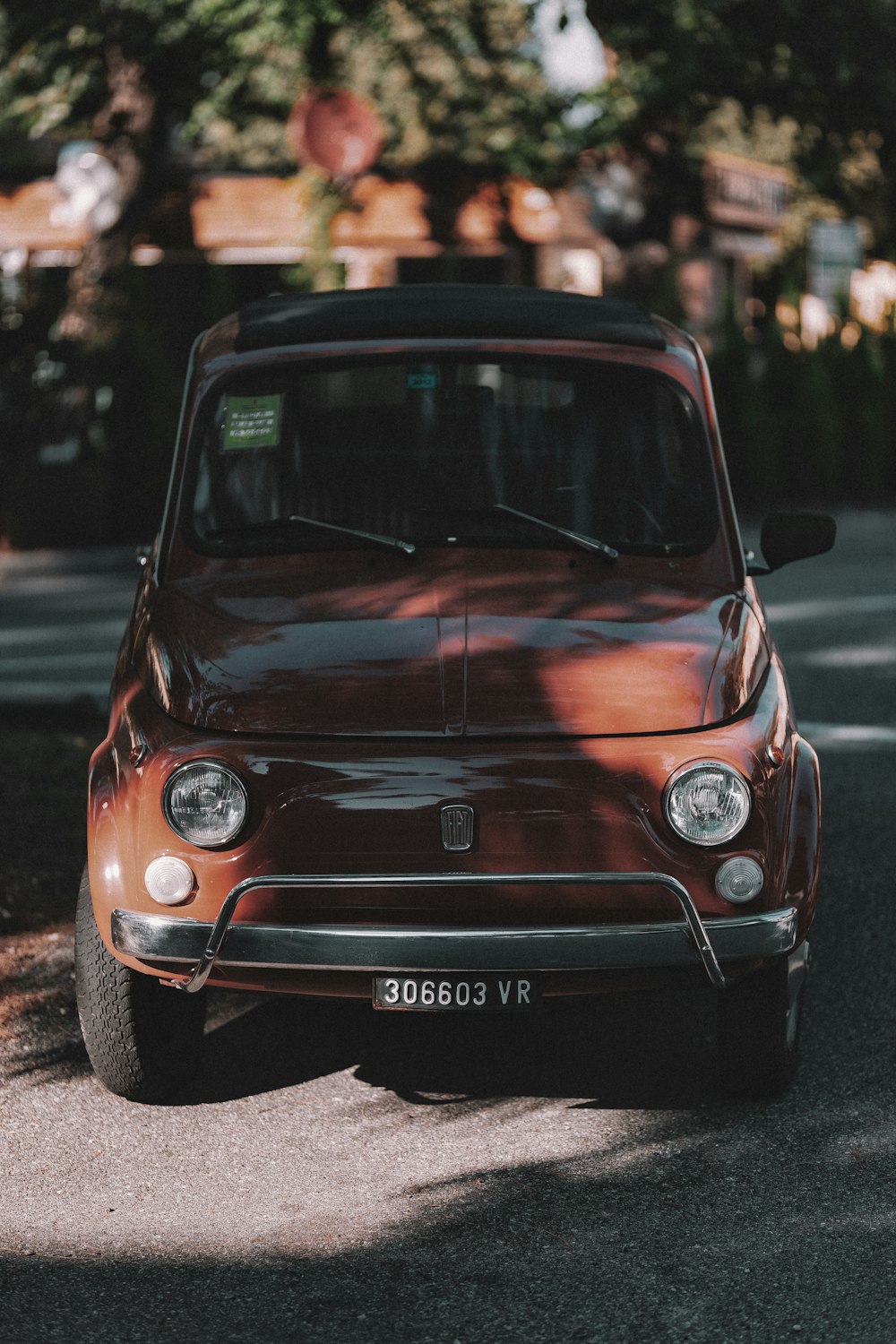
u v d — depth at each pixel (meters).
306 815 4.21
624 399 5.33
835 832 7.61
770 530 5.62
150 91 19.56
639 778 4.24
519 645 4.56
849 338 25.22
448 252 25.06
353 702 4.37
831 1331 3.57
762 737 4.39
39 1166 4.41
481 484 5.25
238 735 4.32
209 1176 4.34
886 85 15.65
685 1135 4.57
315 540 5.13
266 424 5.31
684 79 15.62
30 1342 3.54
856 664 11.75
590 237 25.03
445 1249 3.95
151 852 4.27
